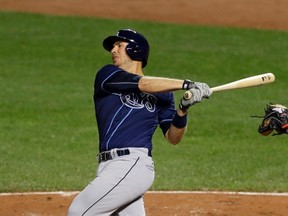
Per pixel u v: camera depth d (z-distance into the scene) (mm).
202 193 33812
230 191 34500
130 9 82938
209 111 50625
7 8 81625
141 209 21984
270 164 39688
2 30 72562
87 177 36688
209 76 60781
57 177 36531
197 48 68375
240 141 44281
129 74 21562
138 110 21734
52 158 40062
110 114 21766
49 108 50531
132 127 21672
